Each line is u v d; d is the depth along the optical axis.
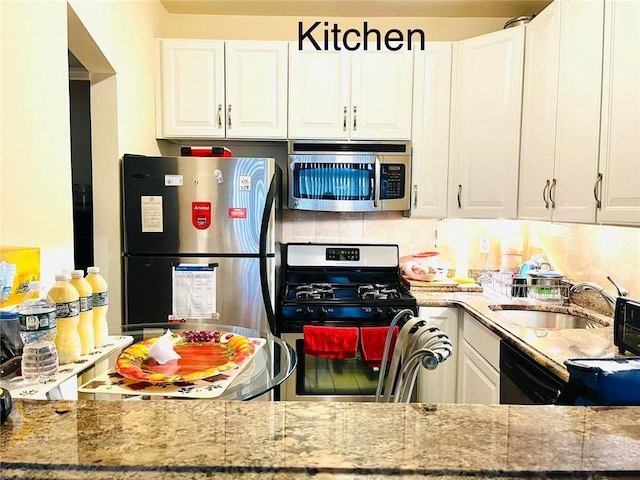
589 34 1.81
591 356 1.51
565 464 0.50
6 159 1.24
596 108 1.76
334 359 2.42
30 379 0.99
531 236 2.90
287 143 2.88
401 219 3.01
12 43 1.26
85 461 0.50
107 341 1.33
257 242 2.25
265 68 2.69
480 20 2.97
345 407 0.64
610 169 1.67
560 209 2.04
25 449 0.52
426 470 0.49
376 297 2.49
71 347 1.13
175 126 2.70
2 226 1.23
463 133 2.66
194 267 2.24
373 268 2.93
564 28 2.01
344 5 2.80
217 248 2.25
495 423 0.59
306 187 2.66
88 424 0.58
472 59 2.61
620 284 2.02
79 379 1.06
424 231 3.02
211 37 2.97
